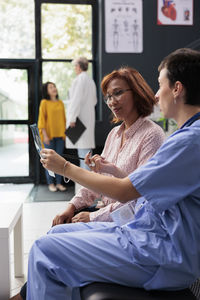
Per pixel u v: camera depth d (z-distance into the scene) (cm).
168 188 97
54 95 477
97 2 511
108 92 156
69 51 523
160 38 480
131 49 478
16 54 521
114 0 468
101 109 487
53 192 461
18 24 517
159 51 482
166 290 103
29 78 525
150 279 101
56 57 523
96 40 519
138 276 103
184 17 479
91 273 104
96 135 490
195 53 102
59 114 479
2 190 475
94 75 525
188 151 96
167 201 97
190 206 100
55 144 486
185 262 98
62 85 529
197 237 99
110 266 103
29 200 412
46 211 360
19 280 201
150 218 108
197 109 103
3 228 149
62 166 116
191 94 101
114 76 154
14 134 533
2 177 527
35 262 106
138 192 100
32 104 529
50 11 513
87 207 169
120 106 154
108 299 96
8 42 518
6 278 152
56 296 103
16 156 536
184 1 476
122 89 152
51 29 517
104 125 489
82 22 518
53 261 106
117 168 144
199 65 100
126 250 105
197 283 140
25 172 538
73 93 428
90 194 167
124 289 102
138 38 477
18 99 531
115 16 471
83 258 105
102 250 105
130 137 156
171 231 100
